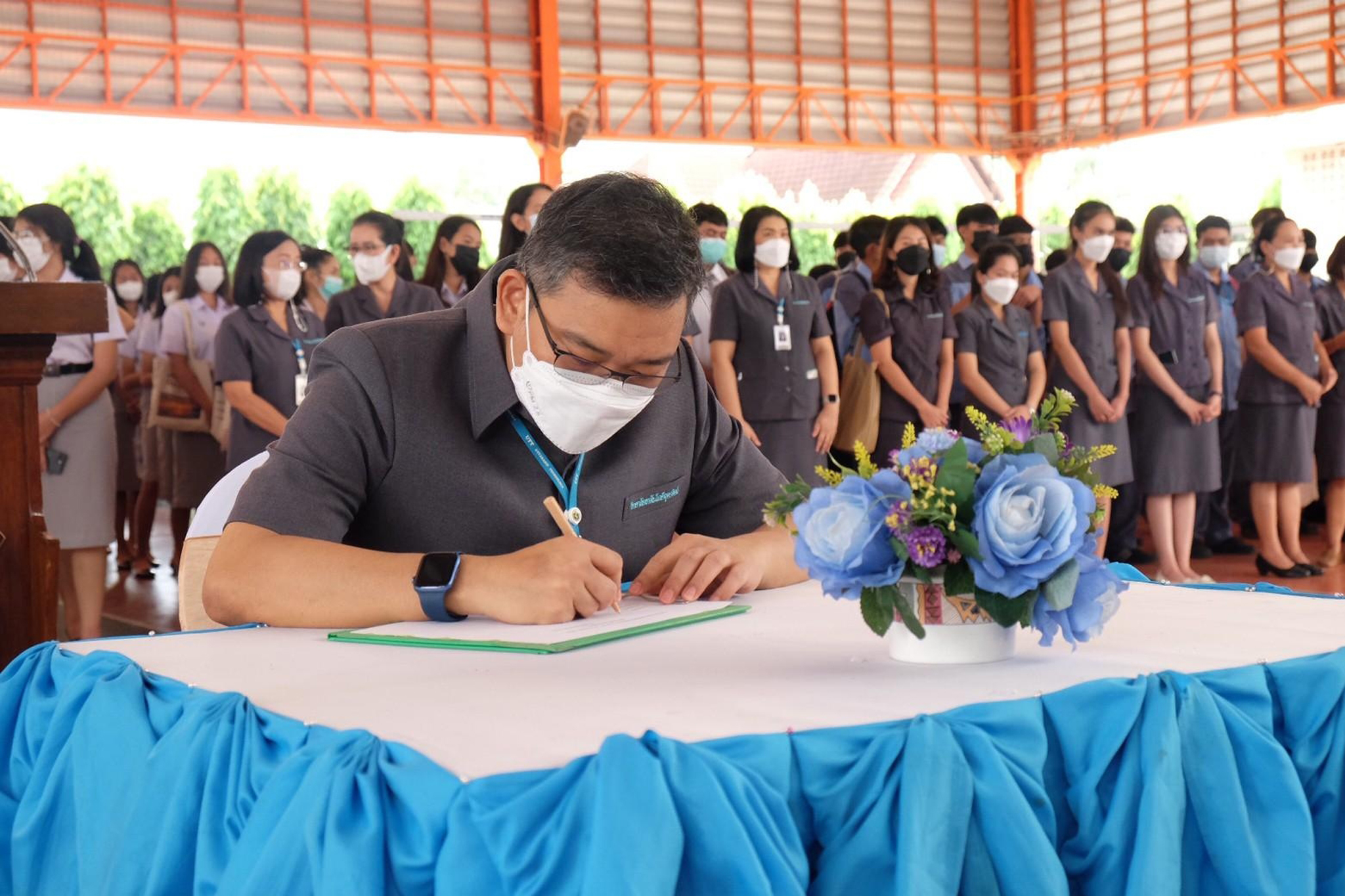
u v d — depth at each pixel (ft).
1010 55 51.60
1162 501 17.99
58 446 12.79
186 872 3.26
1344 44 43.57
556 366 4.77
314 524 4.98
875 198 81.97
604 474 5.54
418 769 2.80
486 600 4.55
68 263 12.41
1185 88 47.55
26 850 3.81
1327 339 19.52
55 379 12.78
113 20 39.83
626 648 4.18
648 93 46.60
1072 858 3.29
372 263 15.29
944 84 50.65
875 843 2.97
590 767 2.70
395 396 5.21
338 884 2.73
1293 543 19.52
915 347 16.98
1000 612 3.71
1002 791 3.04
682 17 46.83
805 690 3.49
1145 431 17.93
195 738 3.34
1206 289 17.76
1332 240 55.72
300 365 15.35
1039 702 3.28
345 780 2.84
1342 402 19.36
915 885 2.89
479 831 2.65
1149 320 17.65
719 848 2.71
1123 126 49.47
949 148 50.96
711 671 3.78
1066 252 22.68
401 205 67.00
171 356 19.13
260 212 68.39
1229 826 3.37
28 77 39.22
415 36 43.11
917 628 3.71
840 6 48.93
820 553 3.75
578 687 3.57
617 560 4.77
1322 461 19.53
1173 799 3.26
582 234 4.59
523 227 13.08
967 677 3.63
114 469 13.21
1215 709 3.43
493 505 5.31
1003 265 17.10
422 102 43.42
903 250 16.81
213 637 4.54
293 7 41.73
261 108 41.70
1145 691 3.33
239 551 4.83
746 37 47.75
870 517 3.71
